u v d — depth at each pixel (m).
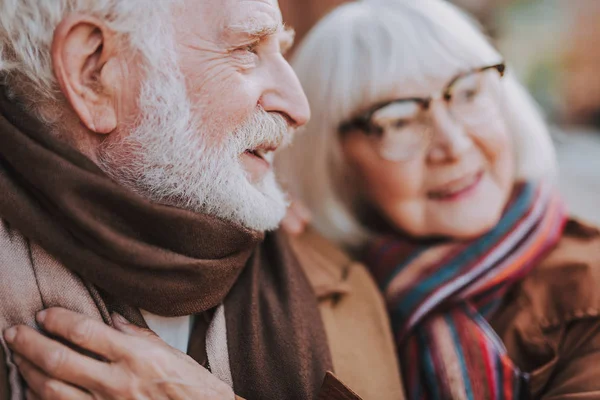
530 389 0.87
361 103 0.96
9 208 0.65
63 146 0.66
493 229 0.97
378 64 0.93
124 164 0.73
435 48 0.92
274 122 0.75
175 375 0.66
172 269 0.67
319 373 0.78
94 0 0.66
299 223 1.06
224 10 0.70
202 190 0.73
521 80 5.43
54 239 0.65
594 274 0.89
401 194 0.98
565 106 5.49
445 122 0.93
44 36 0.67
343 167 1.04
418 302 0.95
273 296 0.81
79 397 0.63
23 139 0.65
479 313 0.94
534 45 5.37
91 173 0.65
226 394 0.68
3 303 0.65
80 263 0.65
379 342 0.89
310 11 1.56
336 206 1.08
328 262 0.99
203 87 0.71
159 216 0.66
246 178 0.76
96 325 0.65
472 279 0.93
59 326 0.64
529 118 1.02
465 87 0.93
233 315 0.77
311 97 1.00
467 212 0.96
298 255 0.98
